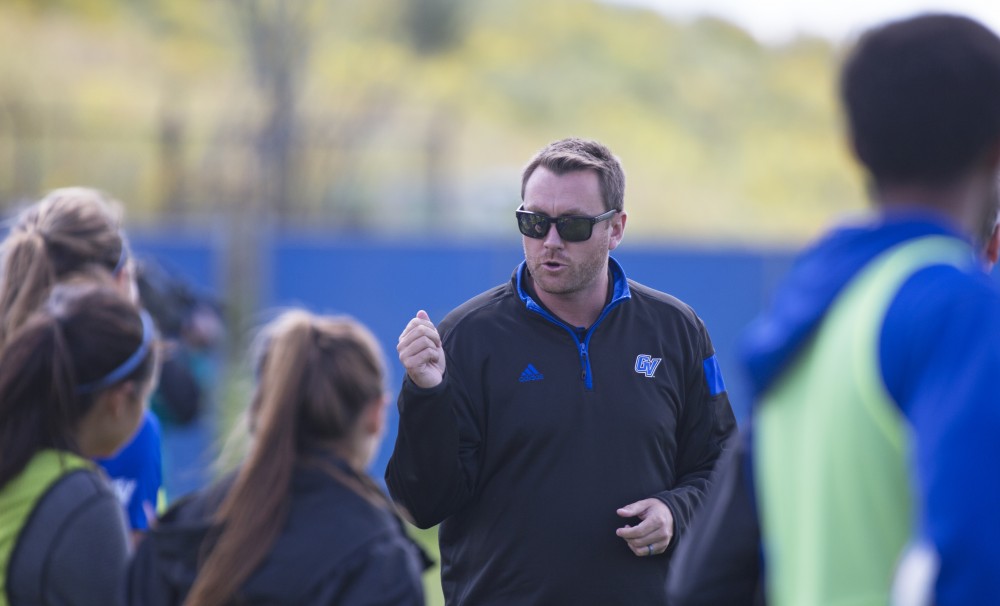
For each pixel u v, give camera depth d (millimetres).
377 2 106312
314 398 7125
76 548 7387
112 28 93375
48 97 79500
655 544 9992
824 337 5082
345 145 74062
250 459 7094
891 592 4719
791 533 5191
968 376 4414
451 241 32500
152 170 69625
